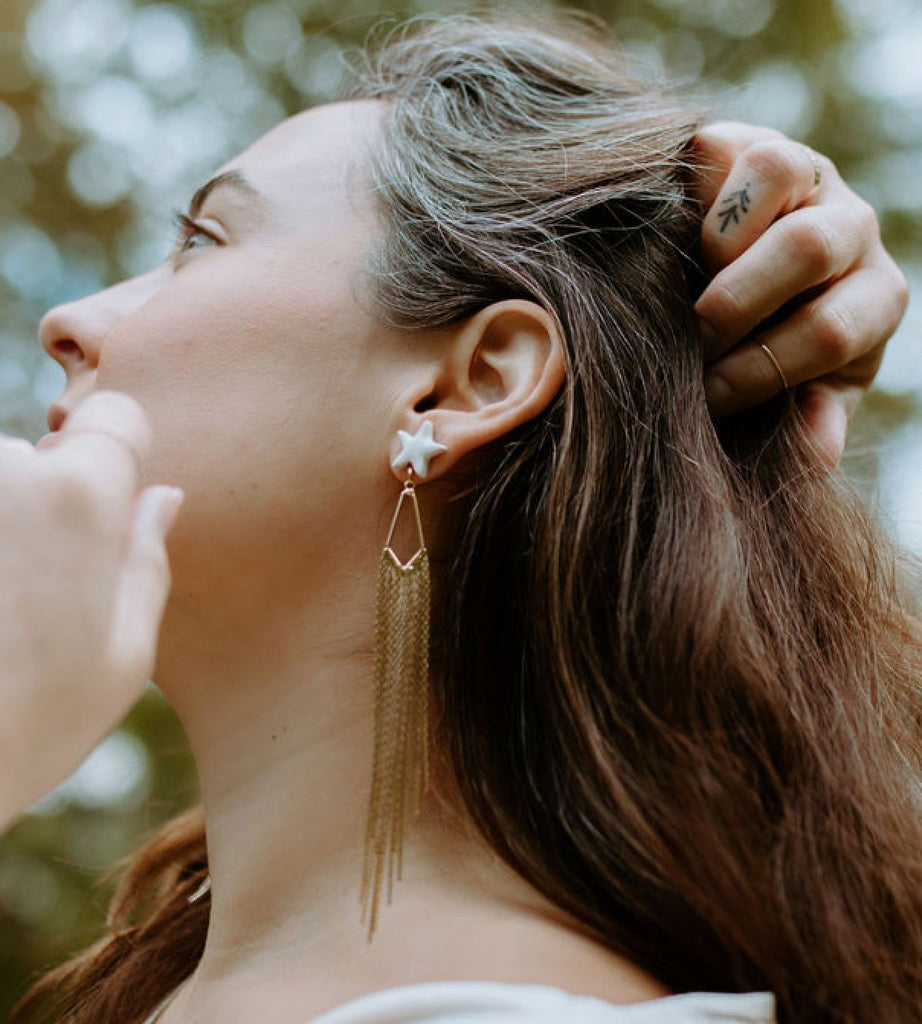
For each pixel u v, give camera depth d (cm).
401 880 113
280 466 124
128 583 88
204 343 128
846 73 438
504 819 114
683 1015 98
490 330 129
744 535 125
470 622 122
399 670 114
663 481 124
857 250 134
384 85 159
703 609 115
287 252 132
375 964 110
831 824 111
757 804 109
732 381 134
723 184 139
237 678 128
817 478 136
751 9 437
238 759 128
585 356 126
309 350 127
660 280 133
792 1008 105
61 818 415
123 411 94
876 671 130
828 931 105
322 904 119
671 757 110
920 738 135
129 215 458
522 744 117
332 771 122
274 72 438
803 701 117
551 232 132
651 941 109
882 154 437
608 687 115
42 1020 183
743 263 129
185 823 181
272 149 144
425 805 118
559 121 147
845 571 133
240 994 116
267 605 125
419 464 121
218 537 123
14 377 449
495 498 124
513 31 167
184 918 162
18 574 82
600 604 119
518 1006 94
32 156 459
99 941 186
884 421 396
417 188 136
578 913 110
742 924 105
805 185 134
